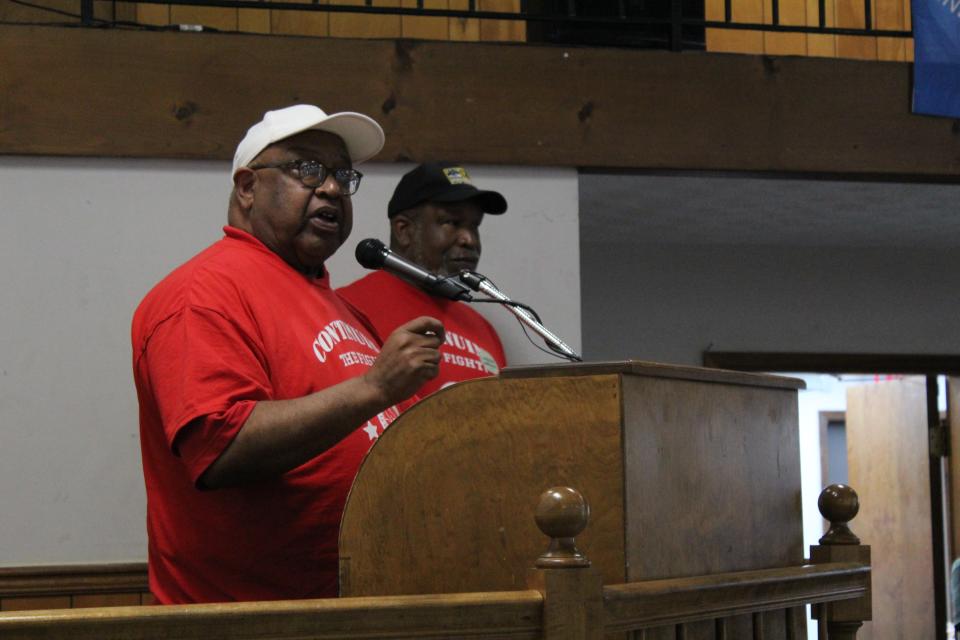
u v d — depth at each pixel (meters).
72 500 3.53
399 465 1.70
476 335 3.48
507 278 3.88
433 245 3.43
